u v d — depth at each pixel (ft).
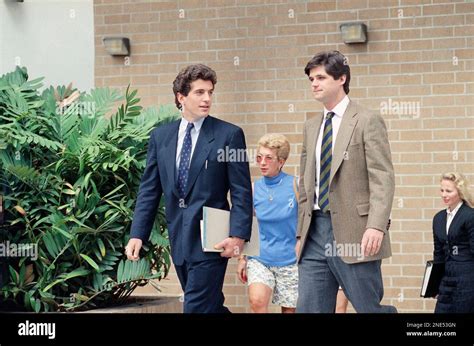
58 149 46.62
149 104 57.00
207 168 38.27
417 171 52.90
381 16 53.31
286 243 45.06
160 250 47.57
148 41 57.06
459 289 44.21
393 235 53.06
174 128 39.58
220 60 55.98
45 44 58.65
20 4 58.85
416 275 52.70
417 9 52.85
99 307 46.65
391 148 53.26
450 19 52.42
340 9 53.93
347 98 38.65
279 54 55.06
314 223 38.55
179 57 56.59
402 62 53.06
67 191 45.65
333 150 38.04
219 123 38.91
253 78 55.47
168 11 56.70
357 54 53.67
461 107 52.37
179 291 56.24
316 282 38.65
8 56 59.00
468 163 52.24
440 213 45.14
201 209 38.22
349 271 37.68
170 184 38.78
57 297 45.91
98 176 46.26
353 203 37.63
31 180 45.50
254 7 55.36
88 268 46.06
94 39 57.88
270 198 45.06
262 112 55.36
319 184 38.34
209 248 37.45
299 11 54.70
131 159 45.39
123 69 57.41
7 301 46.55
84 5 58.08
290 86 54.90
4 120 47.37
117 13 57.52
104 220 45.83
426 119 52.85
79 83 58.13
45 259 45.34
